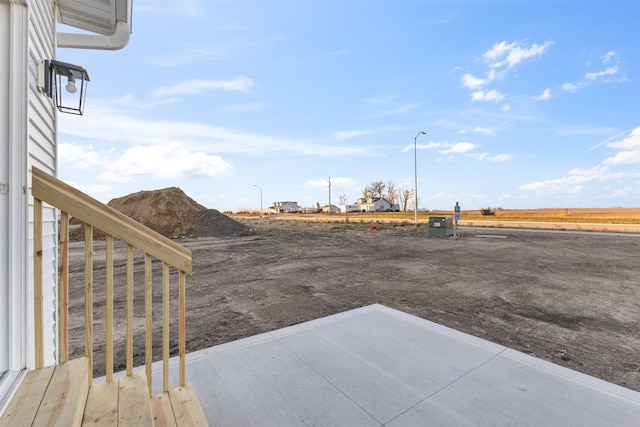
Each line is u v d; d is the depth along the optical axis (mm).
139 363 3199
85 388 1611
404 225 26328
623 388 2492
